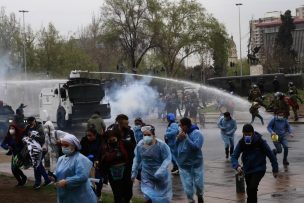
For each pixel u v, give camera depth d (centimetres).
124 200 967
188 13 7225
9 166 1811
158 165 923
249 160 935
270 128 1587
